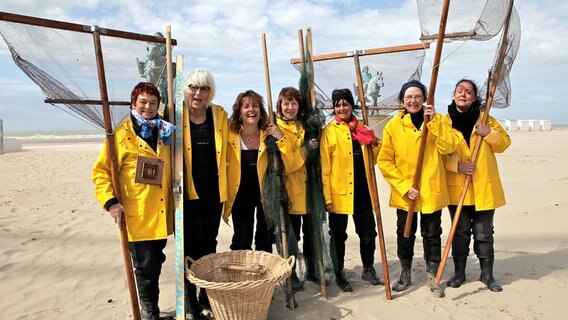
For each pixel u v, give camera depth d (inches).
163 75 149.3
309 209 167.2
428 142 159.6
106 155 135.3
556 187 381.1
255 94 148.8
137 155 132.8
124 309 158.9
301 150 159.5
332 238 171.9
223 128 146.5
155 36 141.3
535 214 284.4
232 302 129.8
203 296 156.4
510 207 309.6
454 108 167.5
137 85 133.6
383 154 167.8
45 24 123.3
